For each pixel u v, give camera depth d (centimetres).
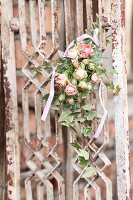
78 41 175
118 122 177
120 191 178
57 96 177
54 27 185
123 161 177
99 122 181
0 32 193
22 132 216
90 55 171
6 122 192
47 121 190
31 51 216
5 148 199
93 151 183
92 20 182
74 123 177
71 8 198
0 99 197
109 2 181
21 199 219
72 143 180
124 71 177
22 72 211
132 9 311
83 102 177
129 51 311
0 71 196
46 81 185
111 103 272
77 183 186
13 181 193
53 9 185
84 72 169
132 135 289
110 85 173
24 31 192
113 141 270
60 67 174
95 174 179
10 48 191
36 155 193
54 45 185
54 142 230
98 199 183
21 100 213
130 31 311
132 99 297
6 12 191
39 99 191
